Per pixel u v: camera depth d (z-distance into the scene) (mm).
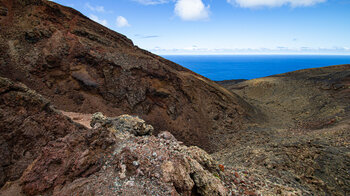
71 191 5250
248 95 74125
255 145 25188
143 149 7281
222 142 30875
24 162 7875
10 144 7984
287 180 12070
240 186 8234
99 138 7219
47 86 23344
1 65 21281
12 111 9000
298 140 19672
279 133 31047
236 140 30922
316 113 41000
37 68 23359
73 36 28828
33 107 10047
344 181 11797
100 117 10797
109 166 6336
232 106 42281
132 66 30938
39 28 25734
